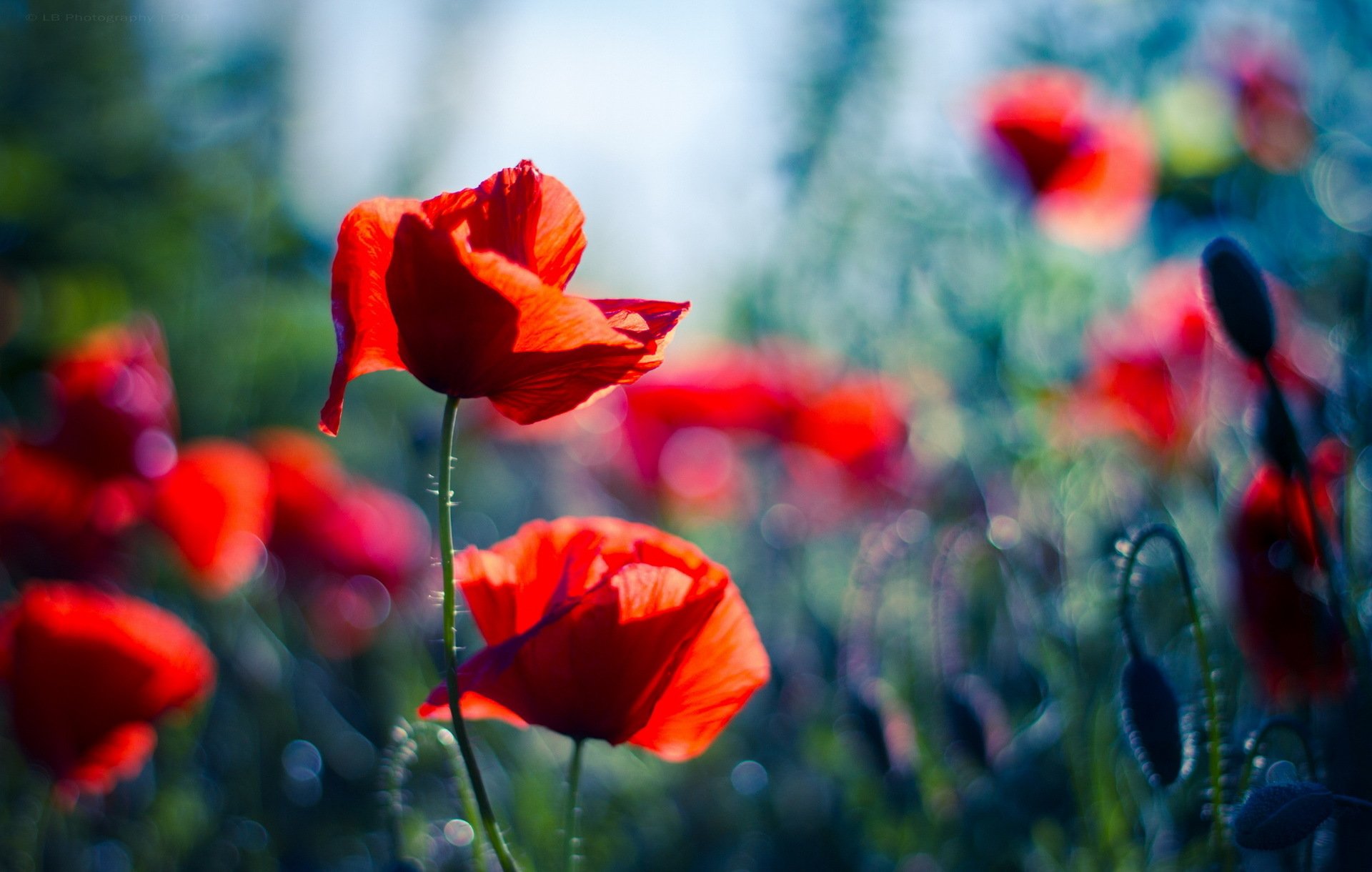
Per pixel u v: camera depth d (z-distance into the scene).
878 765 0.63
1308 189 0.83
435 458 0.88
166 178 1.21
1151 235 0.93
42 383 0.99
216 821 0.70
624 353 0.46
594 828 0.69
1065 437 0.71
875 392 0.75
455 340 0.45
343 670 0.80
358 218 0.46
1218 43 0.85
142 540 0.76
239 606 0.77
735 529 0.92
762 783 0.71
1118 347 0.69
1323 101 0.88
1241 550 0.54
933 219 0.88
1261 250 0.87
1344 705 0.54
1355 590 0.57
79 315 1.02
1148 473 0.69
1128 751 0.62
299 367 1.17
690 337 1.06
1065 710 0.63
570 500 1.00
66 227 1.12
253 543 0.71
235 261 1.19
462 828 0.62
